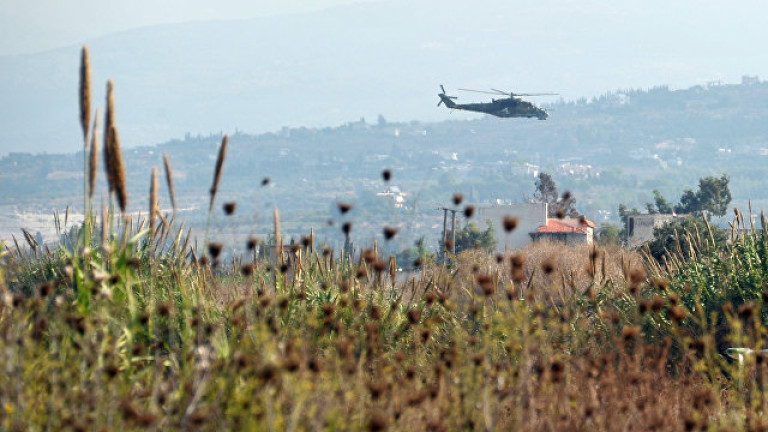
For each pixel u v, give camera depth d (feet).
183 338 101.35
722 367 126.93
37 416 74.79
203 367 79.15
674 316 120.98
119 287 105.50
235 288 127.95
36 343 87.56
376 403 80.33
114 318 96.73
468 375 87.61
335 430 74.69
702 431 87.86
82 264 117.70
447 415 83.05
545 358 103.76
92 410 75.61
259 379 75.77
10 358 78.18
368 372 98.68
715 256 183.52
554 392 91.40
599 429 86.79
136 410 75.10
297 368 73.05
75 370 82.94
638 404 91.40
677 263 201.77
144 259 127.54
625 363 111.86
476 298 118.21
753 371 111.65
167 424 74.90
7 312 96.89
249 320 108.06
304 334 107.45
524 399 85.87
